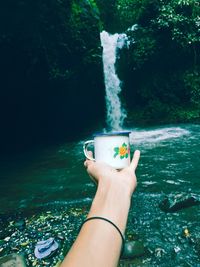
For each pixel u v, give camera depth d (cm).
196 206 439
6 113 1256
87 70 1284
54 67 1166
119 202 82
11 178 726
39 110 1324
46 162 880
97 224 74
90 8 1304
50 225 427
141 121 1439
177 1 1435
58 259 337
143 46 1447
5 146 1219
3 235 402
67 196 551
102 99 1437
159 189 539
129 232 382
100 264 65
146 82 1502
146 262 312
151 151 859
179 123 1382
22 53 1064
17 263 322
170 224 395
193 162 715
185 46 1430
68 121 1416
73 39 1193
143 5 1530
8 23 998
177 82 1480
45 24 1089
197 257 318
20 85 1167
